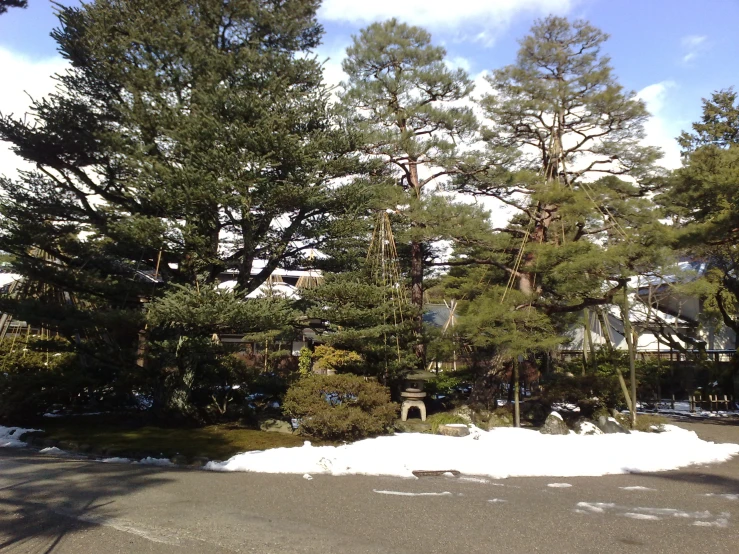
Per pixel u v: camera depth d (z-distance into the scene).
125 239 12.03
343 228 13.09
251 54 12.41
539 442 11.19
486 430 12.90
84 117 12.92
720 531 5.89
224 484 7.66
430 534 5.62
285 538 5.42
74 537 5.35
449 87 16.66
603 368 20.34
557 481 8.46
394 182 16.12
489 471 8.95
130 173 12.88
